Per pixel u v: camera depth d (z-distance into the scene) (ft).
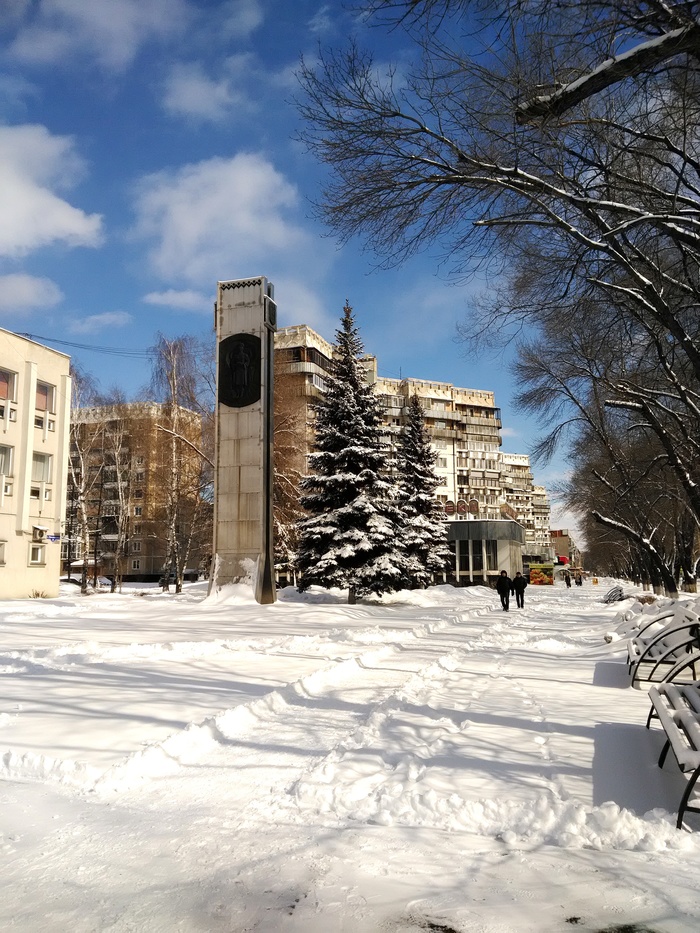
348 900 9.78
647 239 37.50
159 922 9.21
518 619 75.15
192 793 14.37
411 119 27.63
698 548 155.84
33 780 15.12
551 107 24.80
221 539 78.33
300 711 22.54
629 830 12.20
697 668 30.68
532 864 11.02
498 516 321.73
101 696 22.75
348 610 70.38
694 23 20.39
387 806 13.37
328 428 94.89
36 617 60.75
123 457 156.66
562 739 18.90
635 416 77.97
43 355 107.04
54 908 9.56
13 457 100.12
